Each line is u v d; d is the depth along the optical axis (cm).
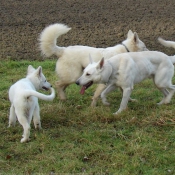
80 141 627
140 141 614
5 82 927
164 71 767
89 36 1310
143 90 869
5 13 1630
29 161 571
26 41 1274
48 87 727
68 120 709
